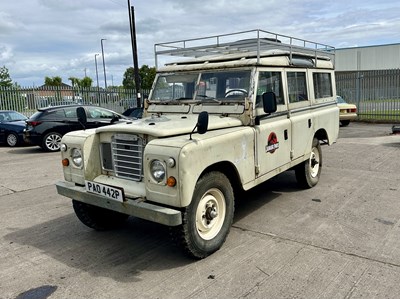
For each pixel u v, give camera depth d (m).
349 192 6.34
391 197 5.98
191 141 3.70
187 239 3.78
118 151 4.27
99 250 4.39
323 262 3.85
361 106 18.77
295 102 5.88
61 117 12.65
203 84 5.23
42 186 7.51
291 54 5.75
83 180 4.46
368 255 3.97
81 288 3.54
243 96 4.84
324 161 8.98
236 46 5.46
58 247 4.51
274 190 6.60
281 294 3.29
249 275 3.65
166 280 3.63
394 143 11.41
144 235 4.82
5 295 3.47
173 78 5.55
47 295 3.44
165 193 3.63
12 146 14.27
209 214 4.07
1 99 17.84
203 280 3.59
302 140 6.00
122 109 22.14
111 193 3.91
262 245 4.31
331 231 4.65
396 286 3.36
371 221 4.96
